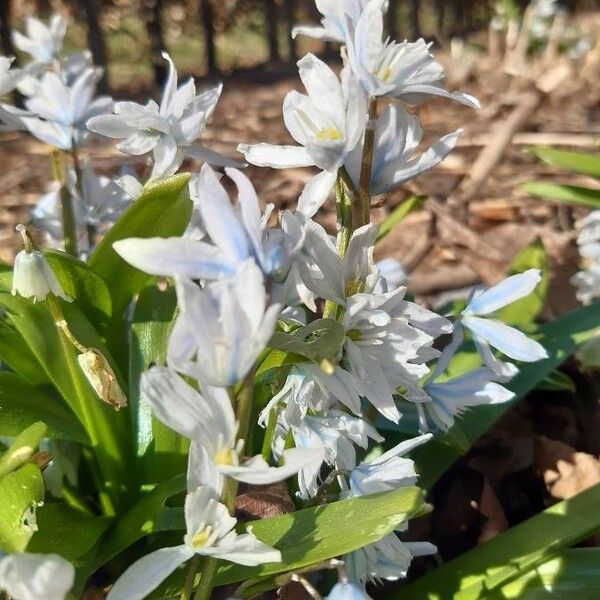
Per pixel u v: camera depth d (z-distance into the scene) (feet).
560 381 0.83
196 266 0.36
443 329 0.48
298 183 1.63
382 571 0.49
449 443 0.65
